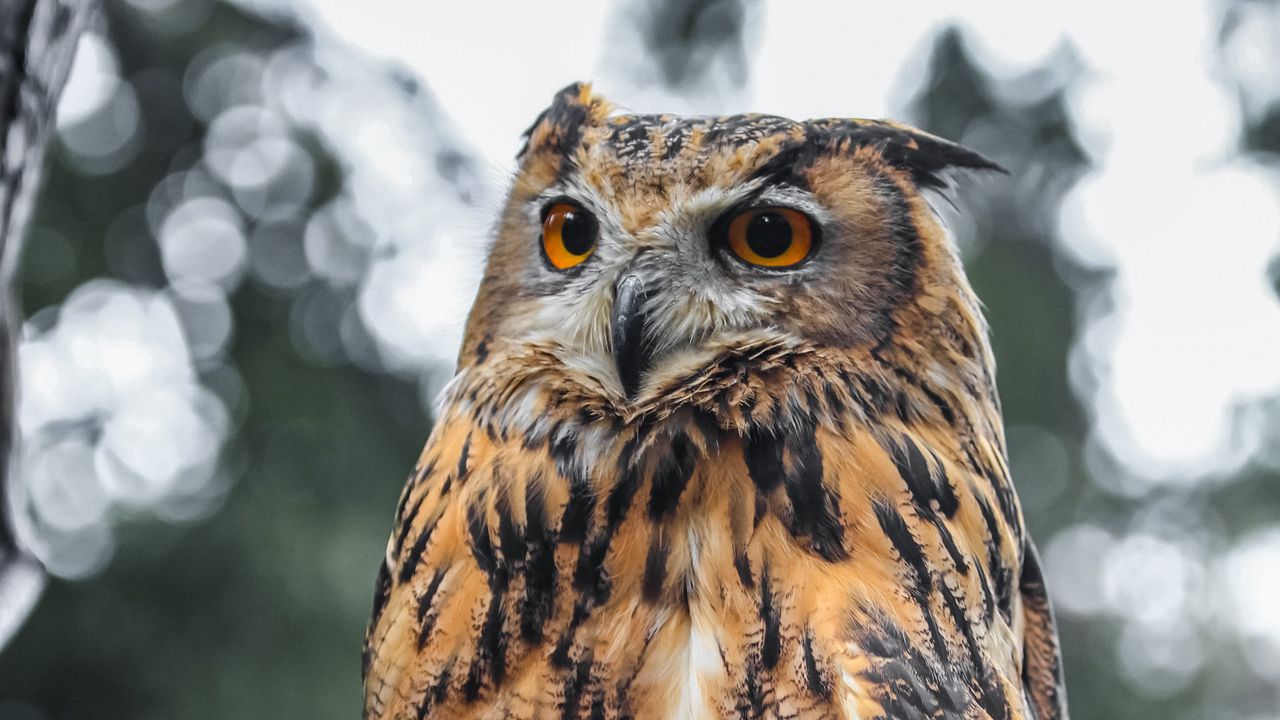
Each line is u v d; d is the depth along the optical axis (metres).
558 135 2.17
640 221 2.14
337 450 3.08
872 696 2.06
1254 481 4.26
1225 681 4.93
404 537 2.13
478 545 2.10
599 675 2.08
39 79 2.03
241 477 3.07
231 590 2.97
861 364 2.12
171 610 3.02
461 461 2.12
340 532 2.98
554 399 2.12
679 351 2.12
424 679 2.10
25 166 2.03
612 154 2.15
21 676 3.04
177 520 3.07
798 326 2.12
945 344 2.13
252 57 3.15
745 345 2.12
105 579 3.04
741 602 2.08
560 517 2.10
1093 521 4.49
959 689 2.08
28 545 2.05
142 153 3.10
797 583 2.08
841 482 2.10
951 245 2.14
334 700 2.86
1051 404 4.05
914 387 2.12
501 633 2.09
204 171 3.14
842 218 2.13
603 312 2.13
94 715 3.05
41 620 3.01
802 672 2.07
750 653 2.08
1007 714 2.09
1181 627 4.87
